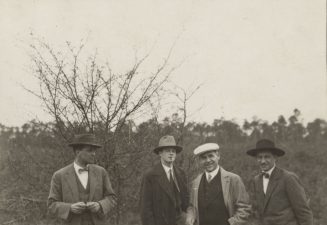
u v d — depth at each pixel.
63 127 6.56
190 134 8.05
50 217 7.29
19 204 7.29
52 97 6.35
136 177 7.10
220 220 5.24
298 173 16.94
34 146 7.47
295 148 22.59
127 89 6.52
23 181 7.11
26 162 7.04
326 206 11.19
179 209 5.43
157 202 5.35
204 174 5.49
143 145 6.75
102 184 5.14
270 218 4.80
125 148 6.66
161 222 5.30
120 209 7.10
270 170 4.95
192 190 5.48
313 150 21.55
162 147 5.49
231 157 14.43
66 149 6.71
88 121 6.39
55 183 5.04
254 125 32.34
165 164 5.56
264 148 4.91
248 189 11.26
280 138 30.92
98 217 5.01
